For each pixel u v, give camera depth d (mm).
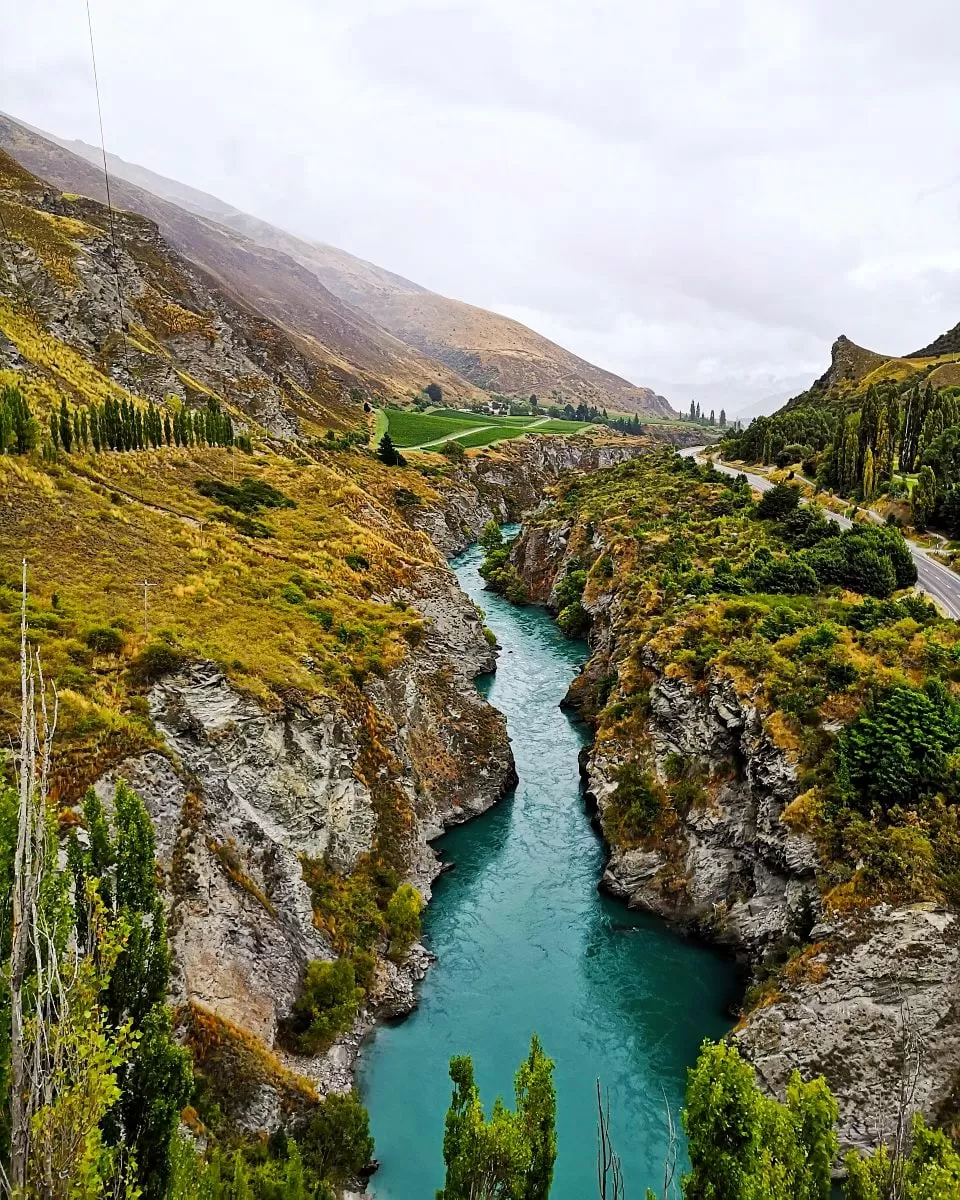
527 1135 18594
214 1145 21656
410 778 43281
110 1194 12688
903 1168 16734
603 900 40312
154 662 32000
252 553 53438
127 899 16641
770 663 40438
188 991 24797
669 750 42781
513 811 48750
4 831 12219
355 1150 24281
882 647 39906
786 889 33094
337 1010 29016
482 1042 31109
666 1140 26734
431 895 40156
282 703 35500
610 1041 31312
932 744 32000
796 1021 28141
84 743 25984
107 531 45812
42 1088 10703
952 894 28344
